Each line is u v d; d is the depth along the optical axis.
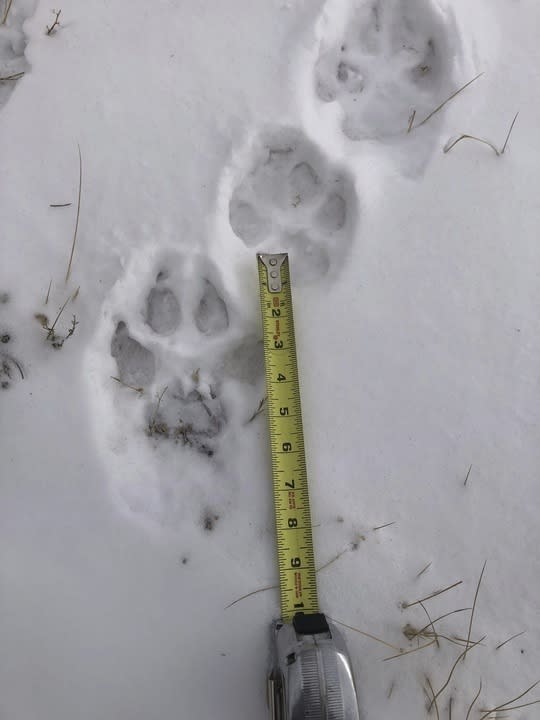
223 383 0.49
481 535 0.47
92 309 0.48
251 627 0.45
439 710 0.45
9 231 0.50
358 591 0.46
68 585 0.46
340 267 0.50
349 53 0.53
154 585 0.46
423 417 0.48
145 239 0.49
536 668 0.46
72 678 0.45
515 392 0.48
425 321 0.49
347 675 0.40
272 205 0.52
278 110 0.51
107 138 0.51
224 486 0.48
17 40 0.54
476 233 0.50
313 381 0.49
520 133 0.52
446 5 0.52
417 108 0.53
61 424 0.47
